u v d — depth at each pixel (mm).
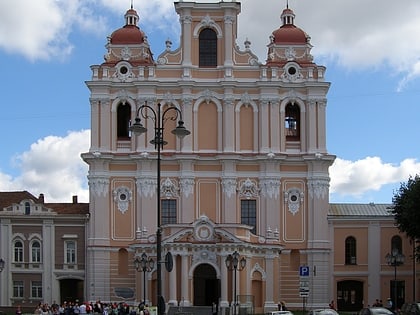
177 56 98438
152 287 87938
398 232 96812
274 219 95125
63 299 98750
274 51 100312
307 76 98000
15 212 98750
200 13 99125
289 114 98938
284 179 96250
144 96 96562
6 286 98062
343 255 96500
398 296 96250
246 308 79062
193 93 97375
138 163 95500
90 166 95812
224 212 95062
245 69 98125
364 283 96375
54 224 98312
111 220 95312
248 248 86312
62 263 97812
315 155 95625
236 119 96938
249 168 96250
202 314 79062
